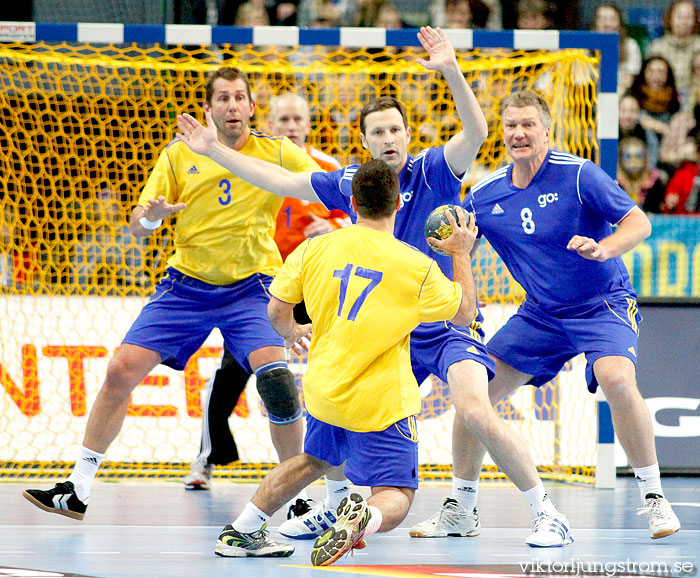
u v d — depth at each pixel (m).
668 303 18.80
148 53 23.97
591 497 15.74
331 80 22.91
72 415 18.28
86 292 19.45
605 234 12.02
